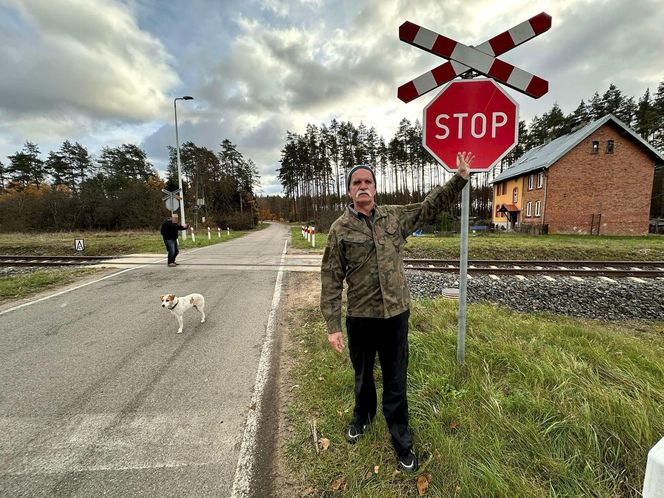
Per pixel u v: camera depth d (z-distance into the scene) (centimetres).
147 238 2030
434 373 279
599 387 248
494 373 285
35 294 645
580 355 320
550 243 1358
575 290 684
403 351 204
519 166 3177
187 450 219
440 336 359
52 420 251
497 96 251
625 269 866
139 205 3528
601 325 524
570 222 2384
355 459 204
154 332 440
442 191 220
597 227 2347
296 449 216
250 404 271
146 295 634
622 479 179
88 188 3691
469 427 218
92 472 200
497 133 254
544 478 180
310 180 5653
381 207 210
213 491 185
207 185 4766
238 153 5450
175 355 367
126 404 272
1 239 1936
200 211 4338
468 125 257
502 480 174
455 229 2912
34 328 455
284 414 255
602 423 212
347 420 240
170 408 266
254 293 648
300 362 345
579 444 199
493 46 247
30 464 206
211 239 2084
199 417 254
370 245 196
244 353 372
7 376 320
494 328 397
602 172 2325
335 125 4928
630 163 2305
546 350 322
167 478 195
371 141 4878
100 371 330
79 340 412
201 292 658
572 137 2486
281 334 431
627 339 390
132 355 368
